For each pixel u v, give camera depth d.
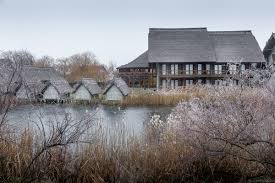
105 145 9.78
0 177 8.90
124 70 57.78
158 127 11.27
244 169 9.41
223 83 14.39
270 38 49.00
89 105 27.06
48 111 14.12
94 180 8.88
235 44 51.50
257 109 9.03
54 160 9.04
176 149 9.53
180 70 49.41
